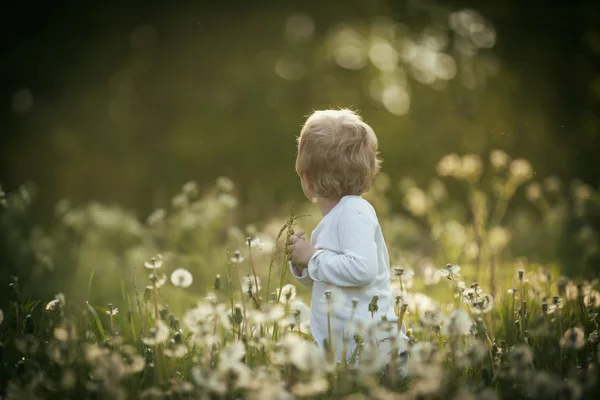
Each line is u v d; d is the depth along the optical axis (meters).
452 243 7.20
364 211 3.67
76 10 18.48
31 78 18.30
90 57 18.73
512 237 9.07
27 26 18.14
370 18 22.12
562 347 3.04
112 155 19.19
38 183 18.16
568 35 19.50
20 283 4.05
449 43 22.09
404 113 22.09
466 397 2.52
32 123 18.30
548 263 7.01
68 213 8.28
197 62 20.41
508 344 3.69
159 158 19.89
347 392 2.79
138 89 20.19
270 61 21.45
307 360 2.58
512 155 19.66
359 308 3.56
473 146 21.08
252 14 20.78
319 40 22.56
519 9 20.09
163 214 6.66
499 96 20.69
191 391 2.92
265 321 3.29
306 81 22.20
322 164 3.78
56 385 3.03
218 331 3.79
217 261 6.76
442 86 22.09
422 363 2.73
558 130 19.16
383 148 21.11
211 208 6.80
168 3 19.81
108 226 7.94
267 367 2.98
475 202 6.66
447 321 2.92
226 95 20.70
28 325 3.39
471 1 20.84
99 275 6.81
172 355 3.00
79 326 3.74
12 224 7.32
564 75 19.61
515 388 2.84
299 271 3.85
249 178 20.55
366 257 3.53
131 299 5.41
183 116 20.44
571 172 16.83
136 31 19.97
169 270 6.61
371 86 22.69
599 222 7.84
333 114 3.91
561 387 2.54
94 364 2.83
